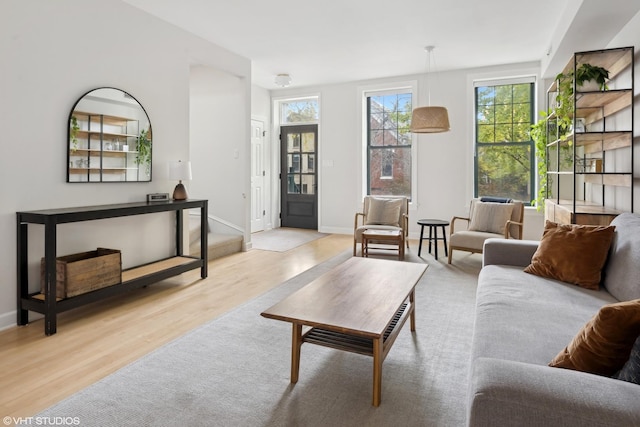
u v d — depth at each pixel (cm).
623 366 115
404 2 376
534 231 587
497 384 105
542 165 536
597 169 392
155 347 252
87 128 335
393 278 261
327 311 201
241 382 208
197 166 604
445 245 537
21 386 205
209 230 591
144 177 390
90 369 223
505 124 603
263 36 462
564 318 188
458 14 404
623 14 339
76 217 288
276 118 766
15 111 287
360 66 592
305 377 213
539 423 97
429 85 632
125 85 370
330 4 379
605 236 244
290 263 483
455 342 257
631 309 112
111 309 321
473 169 616
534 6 385
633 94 329
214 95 587
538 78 569
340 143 704
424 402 190
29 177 297
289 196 776
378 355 185
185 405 187
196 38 455
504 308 202
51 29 308
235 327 282
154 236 411
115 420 176
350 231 706
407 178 669
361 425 172
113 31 357
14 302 291
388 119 678
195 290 373
